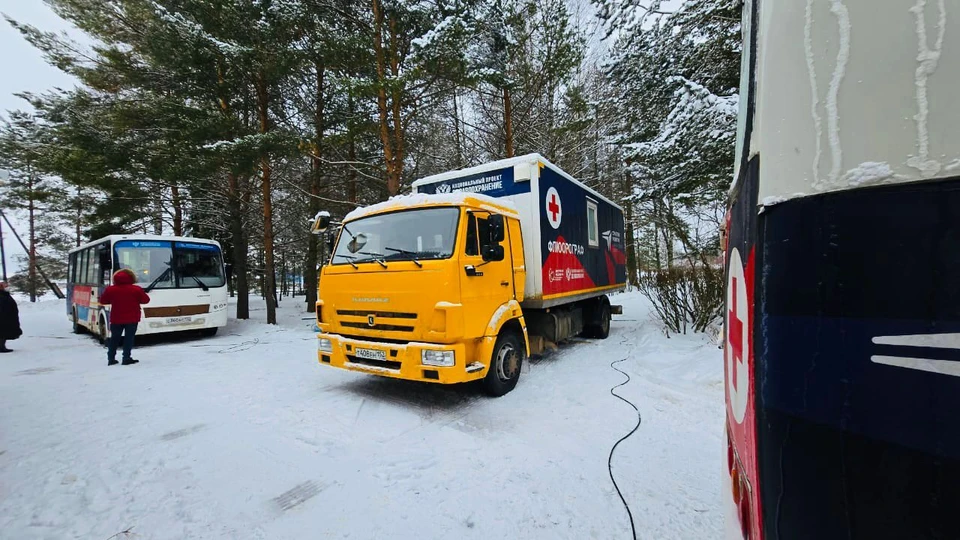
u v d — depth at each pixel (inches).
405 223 187.8
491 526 98.3
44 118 561.0
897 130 25.0
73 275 503.5
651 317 433.1
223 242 715.4
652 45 272.1
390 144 409.1
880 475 25.3
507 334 199.2
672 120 244.4
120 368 265.4
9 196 863.7
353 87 337.7
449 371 160.7
